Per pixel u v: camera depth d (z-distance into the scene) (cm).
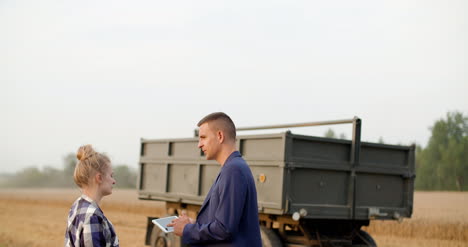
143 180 1084
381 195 832
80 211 325
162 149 1026
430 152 4531
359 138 792
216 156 384
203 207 376
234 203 350
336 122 811
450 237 1500
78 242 320
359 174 805
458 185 4334
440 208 2342
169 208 1037
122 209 2458
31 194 4062
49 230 1449
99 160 335
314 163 752
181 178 960
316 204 755
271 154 746
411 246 1300
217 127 380
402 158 866
